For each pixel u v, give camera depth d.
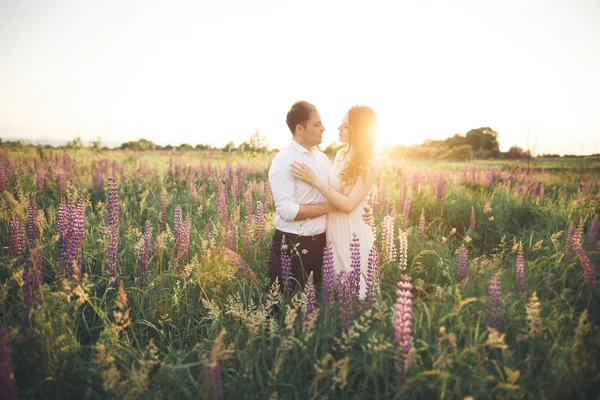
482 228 6.33
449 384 2.36
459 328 2.85
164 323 3.55
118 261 4.33
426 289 4.26
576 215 6.18
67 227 3.92
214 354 2.18
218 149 17.11
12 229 3.80
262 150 15.60
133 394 2.24
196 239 5.08
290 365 2.69
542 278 3.79
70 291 3.09
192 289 3.94
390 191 8.25
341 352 2.76
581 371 2.47
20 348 2.72
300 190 3.74
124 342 2.90
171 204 7.11
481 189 9.44
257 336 2.96
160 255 4.20
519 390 2.32
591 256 4.00
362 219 3.95
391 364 2.62
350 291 3.16
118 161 12.63
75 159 12.34
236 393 2.51
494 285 2.79
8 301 3.42
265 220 5.25
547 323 2.90
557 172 10.98
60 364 2.74
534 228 6.39
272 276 3.78
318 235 3.83
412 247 5.20
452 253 5.42
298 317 3.18
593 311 3.27
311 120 3.66
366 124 3.62
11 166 9.27
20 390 2.59
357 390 2.51
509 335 2.87
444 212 7.25
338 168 3.91
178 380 2.43
